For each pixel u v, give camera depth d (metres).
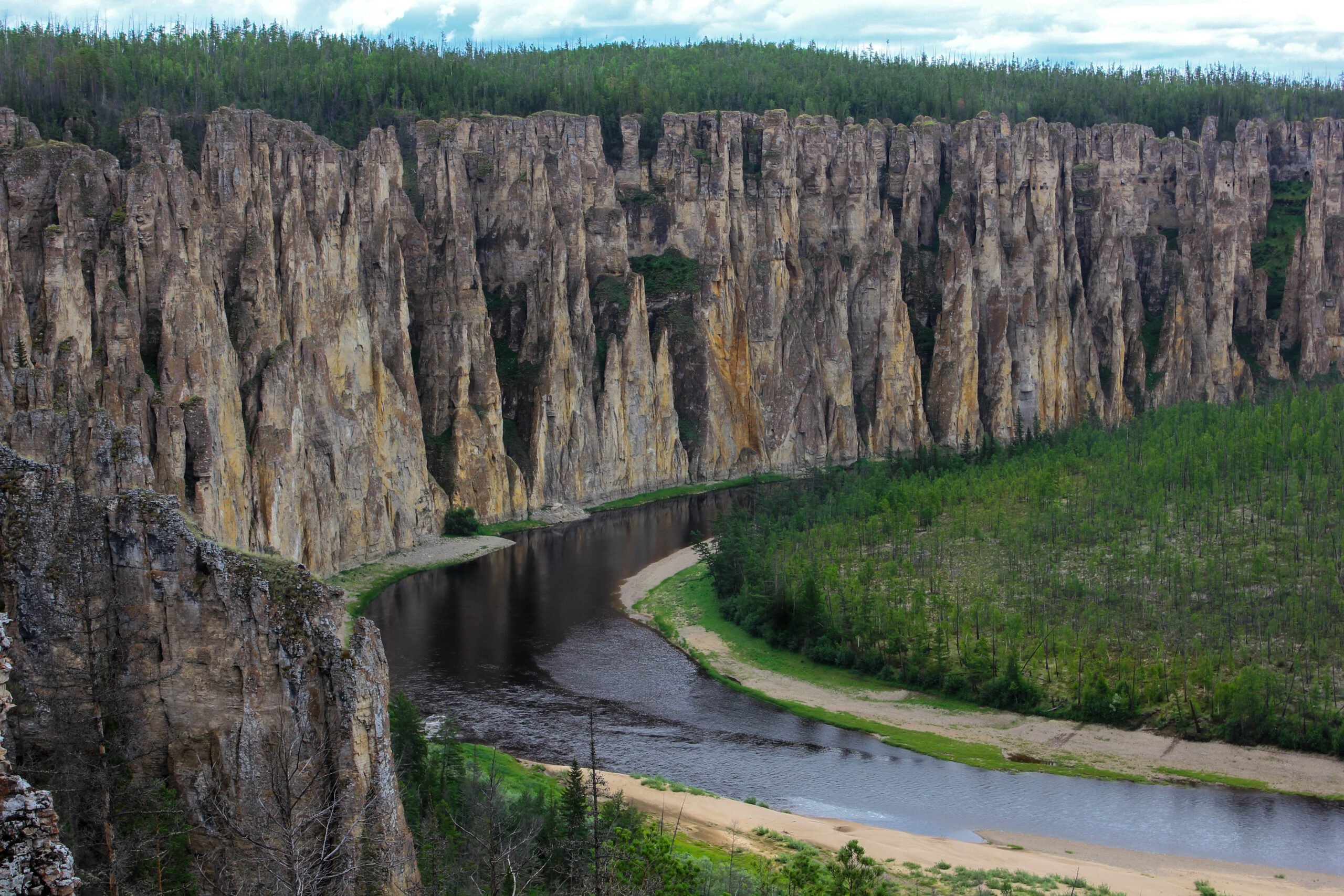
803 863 66.75
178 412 130.25
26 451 58.47
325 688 49.22
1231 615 130.75
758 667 134.88
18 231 135.38
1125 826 95.38
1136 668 121.56
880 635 135.38
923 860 84.12
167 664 49.09
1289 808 99.06
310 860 43.97
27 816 29.97
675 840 79.38
